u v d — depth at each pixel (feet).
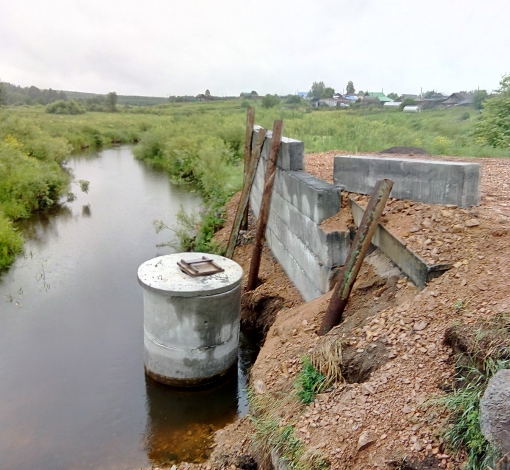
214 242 33.58
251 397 15.49
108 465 15.70
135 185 65.36
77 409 18.51
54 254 36.63
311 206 19.95
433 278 14.46
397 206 17.52
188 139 80.43
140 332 24.56
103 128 136.05
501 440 8.23
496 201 17.69
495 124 44.27
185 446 16.49
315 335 16.12
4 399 19.08
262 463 13.33
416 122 65.05
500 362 10.21
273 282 25.14
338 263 18.58
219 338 19.11
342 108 138.92
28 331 24.66
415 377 11.64
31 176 52.21
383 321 14.07
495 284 12.86
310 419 12.29
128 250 37.40
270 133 30.96
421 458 9.73
